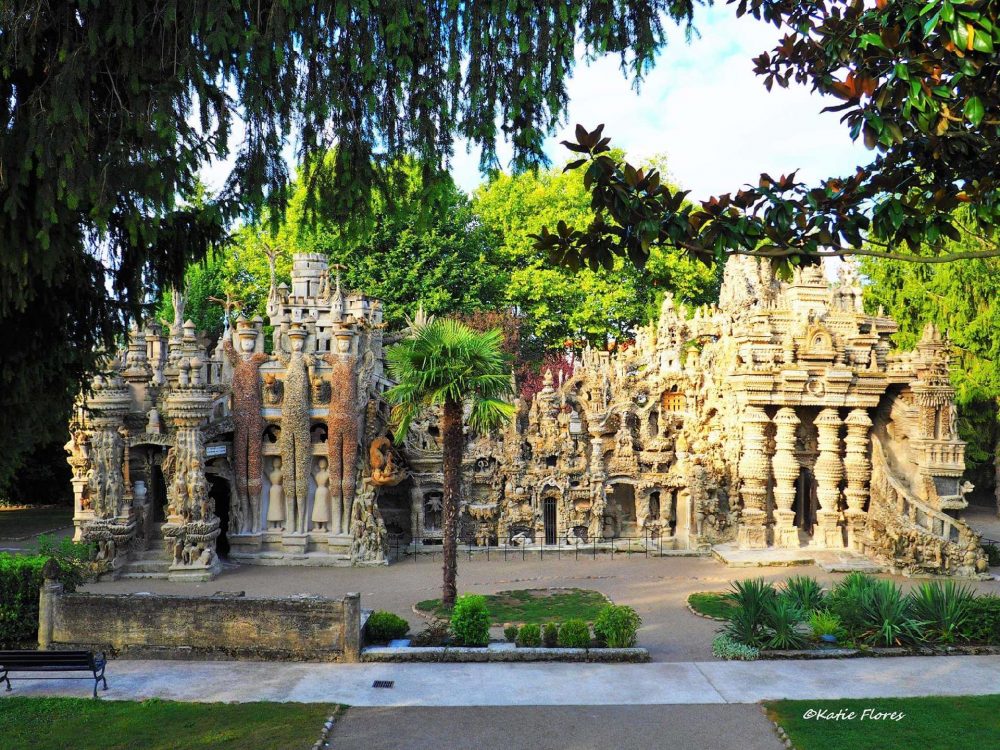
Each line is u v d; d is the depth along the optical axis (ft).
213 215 40.55
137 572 99.91
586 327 193.67
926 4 25.99
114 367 99.35
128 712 50.62
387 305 164.45
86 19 34.55
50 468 158.92
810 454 112.88
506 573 100.01
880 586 68.39
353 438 107.76
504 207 199.11
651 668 60.49
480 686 56.34
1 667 53.72
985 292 140.97
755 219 30.81
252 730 47.93
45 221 33.91
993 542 111.75
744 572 98.07
